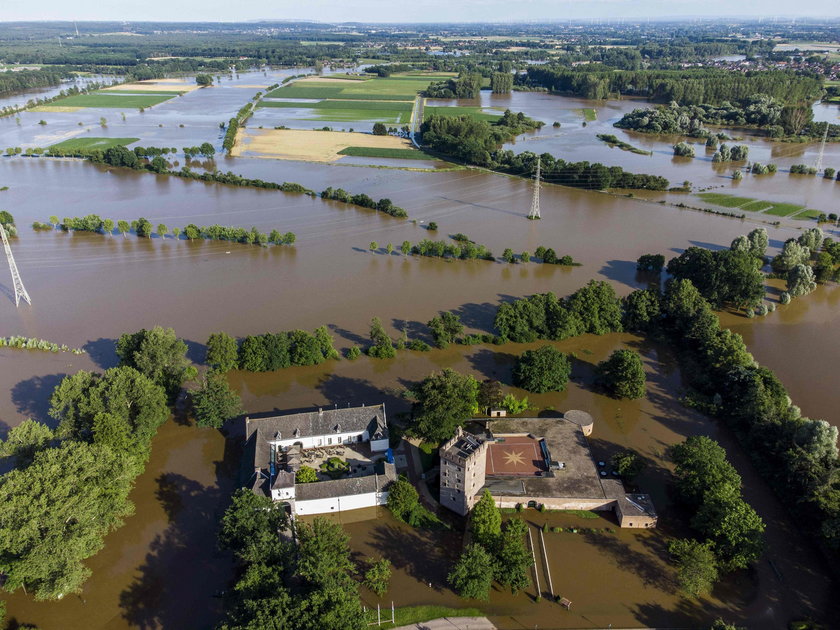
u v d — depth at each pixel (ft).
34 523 362.33
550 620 378.94
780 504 462.60
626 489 479.00
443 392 516.73
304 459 507.30
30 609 386.32
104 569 414.62
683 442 532.32
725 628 346.33
